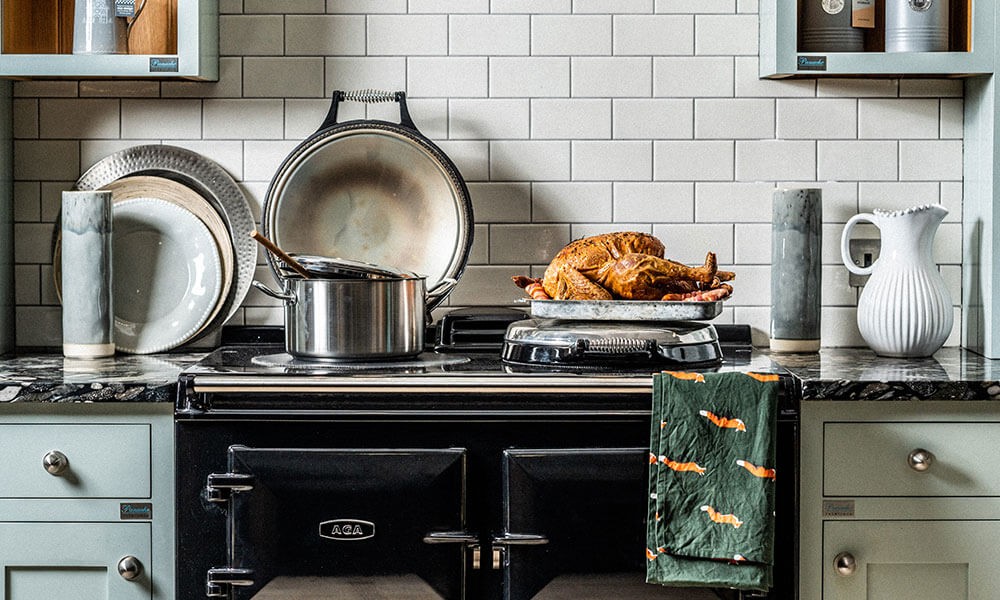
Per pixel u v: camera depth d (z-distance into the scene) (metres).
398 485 2.12
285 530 2.12
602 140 2.85
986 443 2.23
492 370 2.25
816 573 2.24
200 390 2.13
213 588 2.13
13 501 2.21
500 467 2.15
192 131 2.83
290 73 2.83
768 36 2.71
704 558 2.09
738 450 2.09
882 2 2.71
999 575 2.24
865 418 2.23
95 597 2.24
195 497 2.15
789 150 2.85
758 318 2.88
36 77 2.73
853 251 2.85
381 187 2.79
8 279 2.78
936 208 2.57
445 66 2.83
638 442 2.15
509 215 2.85
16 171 2.82
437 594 2.13
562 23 2.83
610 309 2.36
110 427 2.21
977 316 2.73
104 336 2.59
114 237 2.72
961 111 2.85
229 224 2.82
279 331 2.81
